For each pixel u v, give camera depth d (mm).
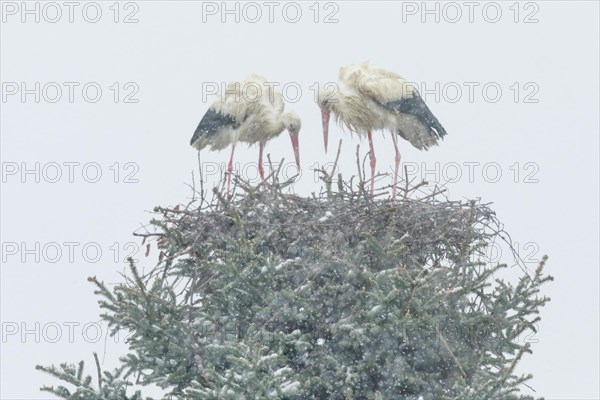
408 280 13078
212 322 13867
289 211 14312
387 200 14258
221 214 14219
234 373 12711
